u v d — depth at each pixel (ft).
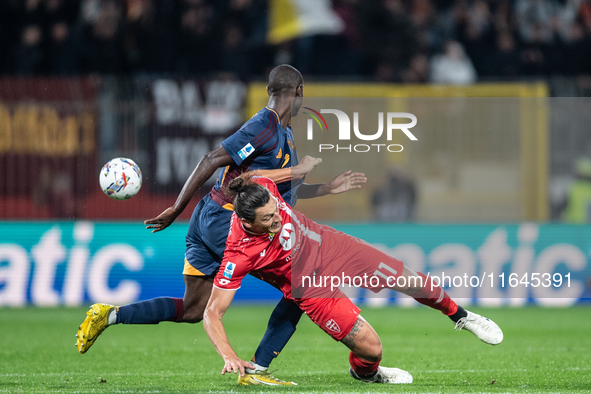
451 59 144.46
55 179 110.52
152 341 80.69
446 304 53.88
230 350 45.60
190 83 110.52
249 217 45.68
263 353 53.83
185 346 77.00
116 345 77.36
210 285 57.16
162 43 141.49
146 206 111.65
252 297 114.11
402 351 73.31
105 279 111.86
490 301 113.60
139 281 112.16
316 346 77.92
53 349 73.51
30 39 142.00
